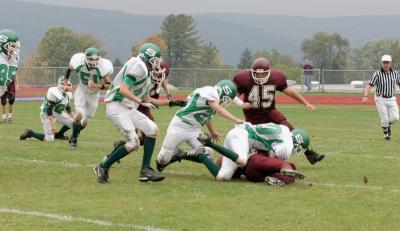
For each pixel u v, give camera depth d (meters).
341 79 53.62
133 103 12.86
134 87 12.66
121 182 12.84
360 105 39.91
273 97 14.92
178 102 12.95
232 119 12.81
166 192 11.88
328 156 16.72
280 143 12.86
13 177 13.23
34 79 52.03
